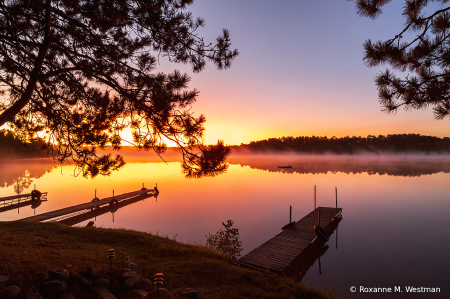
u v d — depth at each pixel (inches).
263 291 280.7
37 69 215.8
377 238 629.6
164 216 815.1
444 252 535.2
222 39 247.3
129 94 225.8
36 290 173.9
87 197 1140.5
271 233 648.4
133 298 207.8
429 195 1243.8
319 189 1425.9
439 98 172.1
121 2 218.2
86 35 254.7
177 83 227.5
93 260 267.6
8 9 215.8
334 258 505.7
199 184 1619.1
